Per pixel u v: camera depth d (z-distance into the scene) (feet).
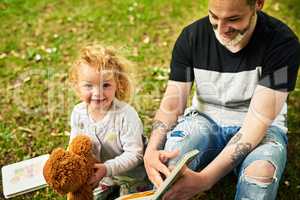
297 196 8.32
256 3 6.13
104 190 7.98
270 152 6.41
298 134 9.53
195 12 13.17
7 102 10.46
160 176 6.56
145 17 13.04
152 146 7.06
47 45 12.14
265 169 6.26
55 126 9.86
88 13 13.29
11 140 9.55
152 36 12.35
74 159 6.59
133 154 7.14
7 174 8.78
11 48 12.03
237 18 6.02
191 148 6.93
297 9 13.04
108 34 12.49
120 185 7.93
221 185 8.39
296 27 12.45
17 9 13.46
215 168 6.48
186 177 6.24
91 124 7.23
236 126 7.19
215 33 6.61
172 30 12.56
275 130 6.96
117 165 7.09
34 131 9.76
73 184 6.59
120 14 13.20
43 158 9.11
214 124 7.32
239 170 6.80
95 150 7.38
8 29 12.72
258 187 6.29
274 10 13.04
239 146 6.50
